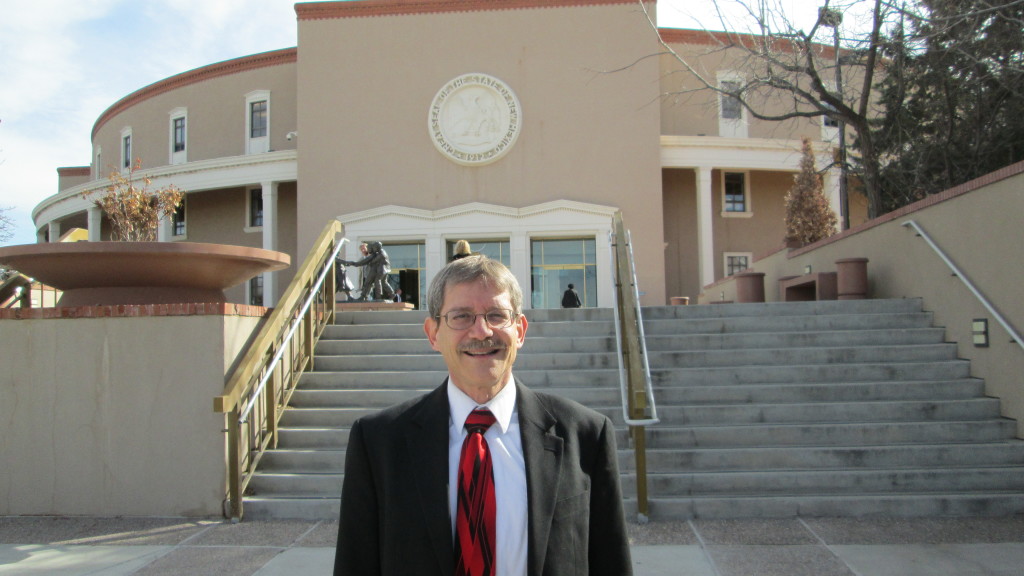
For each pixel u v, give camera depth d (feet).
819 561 15.75
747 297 47.03
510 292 7.68
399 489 7.13
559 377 25.36
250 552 17.17
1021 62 34.71
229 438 20.29
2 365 21.17
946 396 23.79
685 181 91.20
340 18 83.20
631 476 20.07
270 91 99.35
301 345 26.45
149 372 20.72
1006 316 22.76
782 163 83.30
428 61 81.82
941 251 26.53
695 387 24.14
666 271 89.92
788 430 21.81
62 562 16.66
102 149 118.52
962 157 41.57
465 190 80.18
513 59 81.00
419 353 28.27
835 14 38.93
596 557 7.66
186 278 22.62
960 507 18.81
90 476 20.62
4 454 20.94
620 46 80.18
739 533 17.76
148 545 17.84
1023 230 21.97
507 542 6.91
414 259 79.36
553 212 77.36
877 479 19.81
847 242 37.55
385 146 81.30
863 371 24.88
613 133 79.41
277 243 90.12
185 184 89.15
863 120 40.86
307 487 20.79
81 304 22.33
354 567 7.32
